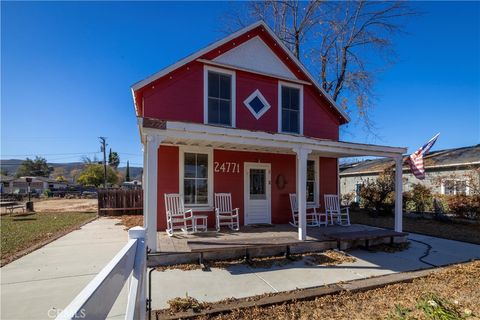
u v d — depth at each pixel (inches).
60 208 805.9
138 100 340.2
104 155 1483.8
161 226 324.8
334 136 430.0
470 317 144.8
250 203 377.1
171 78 327.9
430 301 156.3
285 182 402.0
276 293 172.2
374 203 601.0
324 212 424.5
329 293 173.5
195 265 225.3
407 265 234.4
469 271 216.8
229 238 275.7
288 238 274.2
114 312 146.8
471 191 525.0
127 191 609.9
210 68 348.8
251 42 376.5
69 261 238.2
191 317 141.9
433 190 615.2
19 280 193.0
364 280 195.5
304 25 686.5
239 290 177.2
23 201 1151.0
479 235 376.2
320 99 424.2
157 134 230.4
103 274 62.8
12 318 140.0
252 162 381.4
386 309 154.2
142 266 103.0
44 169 2930.6
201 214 345.1
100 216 579.5
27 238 335.0
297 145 284.7
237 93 361.7
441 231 407.5
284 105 396.2
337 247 283.4
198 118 336.8
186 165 341.7
